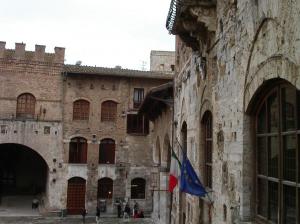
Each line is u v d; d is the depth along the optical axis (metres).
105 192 39.72
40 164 46.75
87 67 40.19
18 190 46.19
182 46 19.06
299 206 6.90
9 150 46.31
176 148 20.45
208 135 13.66
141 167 40.38
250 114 9.05
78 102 39.56
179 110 19.80
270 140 8.26
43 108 38.38
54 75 38.94
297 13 6.28
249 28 8.68
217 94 11.61
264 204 8.46
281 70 6.94
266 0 7.64
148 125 41.00
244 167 8.99
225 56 10.77
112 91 40.41
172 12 12.57
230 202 9.91
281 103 7.68
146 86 41.09
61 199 38.00
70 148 39.09
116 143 40.16
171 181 14.68
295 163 7.12
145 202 39.94
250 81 8.62
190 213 15.78
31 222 33.41
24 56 38.25
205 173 13.84
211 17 11.80
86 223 33.72
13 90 37.78
